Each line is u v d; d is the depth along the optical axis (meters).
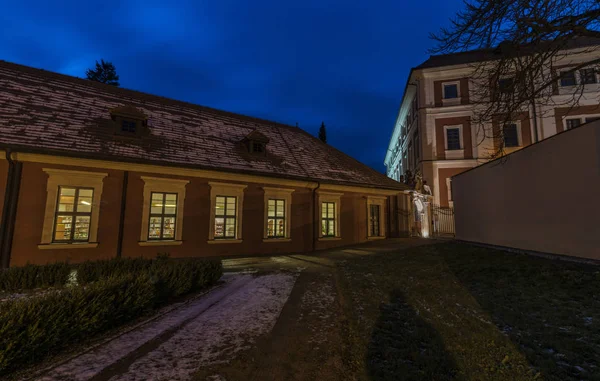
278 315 5.20
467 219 14.19
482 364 3.26
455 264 9.11
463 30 7.19
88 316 4.17
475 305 5.44
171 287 6.18
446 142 26.03
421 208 20.95
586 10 6.29
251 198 13.99
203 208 12.73
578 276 6.50
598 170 7.53
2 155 9.16
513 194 10.83
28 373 3.19
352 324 4.63
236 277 8.73
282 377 3.11
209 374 3.17
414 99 30.38
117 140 11.55
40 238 9.66
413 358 3.42
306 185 15.63
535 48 7.41
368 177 18.94
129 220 11.16
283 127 20.58
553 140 8.99
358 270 9.27
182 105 16.58
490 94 8.19
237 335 4.29
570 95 23.27
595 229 7.56
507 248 10.93
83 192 10.58
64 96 12.51
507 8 6.42
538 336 4.00
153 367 3.32
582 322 4.38
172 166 11.79
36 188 9.73
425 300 5.83
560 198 8.69
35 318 3.54
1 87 11.27
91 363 3.42
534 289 6.10
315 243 15.66
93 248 10.43
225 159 13.73
